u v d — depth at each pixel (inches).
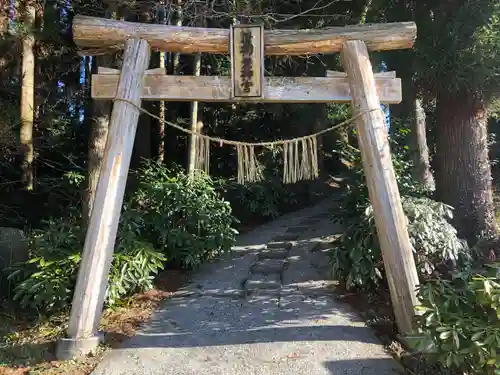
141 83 161.9
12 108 299.4
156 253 201.0
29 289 165.6
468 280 122.6
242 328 164.1
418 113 317.7
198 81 163.8
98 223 149.6
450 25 208.2
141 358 141.4
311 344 147.6
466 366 118.3
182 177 268.2
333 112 440.5
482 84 212.4
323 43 166.4
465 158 225.5
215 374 131.0
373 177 155.9
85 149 394.6
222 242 244.7
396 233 150.8
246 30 162.6
